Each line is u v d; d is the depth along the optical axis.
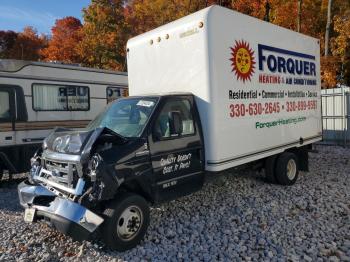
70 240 5.15
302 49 8.38
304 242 4.88
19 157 9.47
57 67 10.34
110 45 31.70
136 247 4.82
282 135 7.59
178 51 6.20
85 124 11.05
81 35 36.81
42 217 4.82
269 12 21.23
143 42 6.82
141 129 5.13
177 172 5.43
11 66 9.27
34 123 9.76
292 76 7.97
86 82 11.09
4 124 9.12
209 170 5.86
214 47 5.82
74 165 4.66
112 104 6.16
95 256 4.63
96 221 4.38
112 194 4.53
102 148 4.67
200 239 5.07
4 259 4.64
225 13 6.07
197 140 5.75
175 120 5.35
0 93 9.08
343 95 13.64
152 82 6.71
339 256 4.46
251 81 6.65
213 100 5.80
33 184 5.41
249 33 6.62
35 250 4.88
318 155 11.54
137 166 4.86
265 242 4.90
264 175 8.05
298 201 6.56
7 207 7.01
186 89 6.11
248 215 5.90
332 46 19.08
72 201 4.54
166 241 5.00
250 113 6.61
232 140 6.18
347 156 11.22
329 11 18.84
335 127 14.02
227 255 4.55
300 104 8.28
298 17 19.69
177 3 26.83
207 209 6.22
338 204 6.38
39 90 9.90
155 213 6.05
